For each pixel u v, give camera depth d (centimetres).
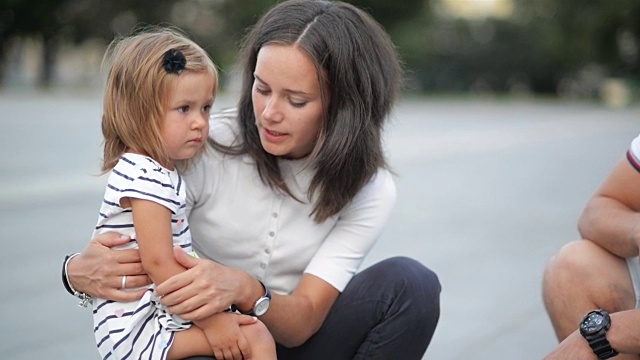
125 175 203
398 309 233
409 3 3153
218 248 233
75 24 2736
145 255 201
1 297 413
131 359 202
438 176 905
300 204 229
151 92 204
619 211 238
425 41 3231
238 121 228
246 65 223
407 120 1684
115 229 207
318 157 216
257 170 228
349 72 212
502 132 1509
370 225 234
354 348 239
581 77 3338
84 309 401
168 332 204
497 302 430
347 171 220
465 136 1388
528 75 3341
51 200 642
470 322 396
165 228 203
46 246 510
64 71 2889
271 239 230
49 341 356
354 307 234
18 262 473
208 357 206
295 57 208
